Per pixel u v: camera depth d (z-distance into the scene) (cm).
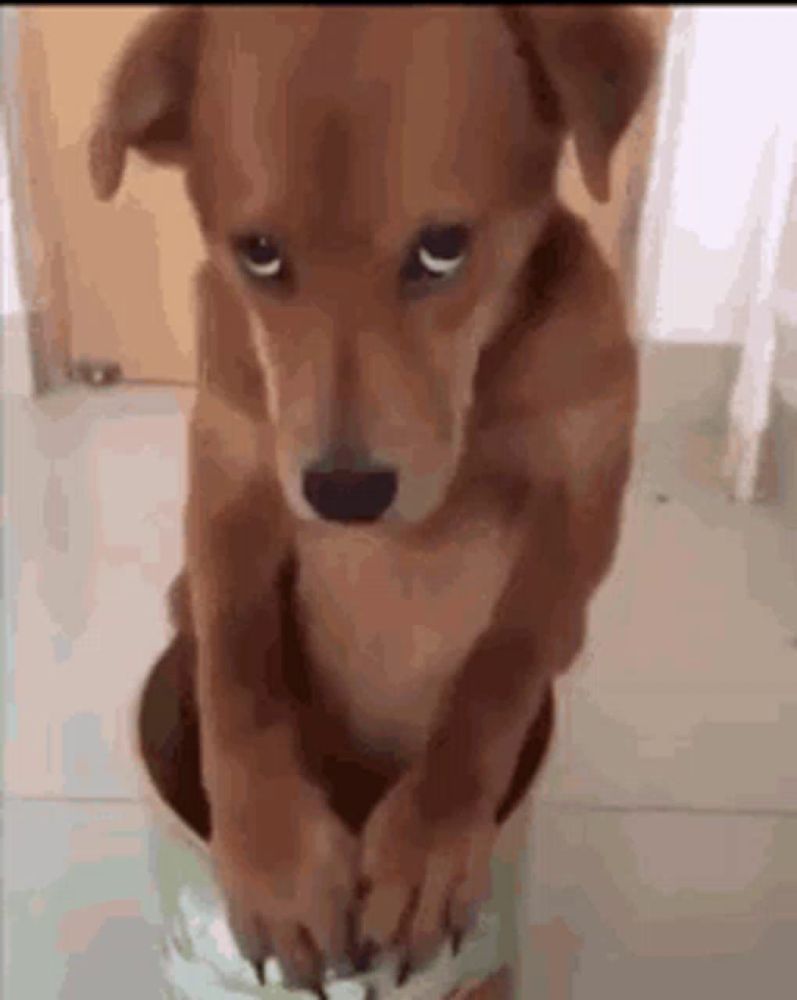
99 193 38
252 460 44
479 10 35
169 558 51
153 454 47
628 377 45
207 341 41
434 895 50
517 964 62
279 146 35
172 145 38
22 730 59
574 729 60
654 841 65
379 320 37
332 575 48
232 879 50
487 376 42
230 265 38
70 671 55
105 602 52
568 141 38
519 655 49
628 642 55
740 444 49
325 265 36
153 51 36
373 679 51
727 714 60
